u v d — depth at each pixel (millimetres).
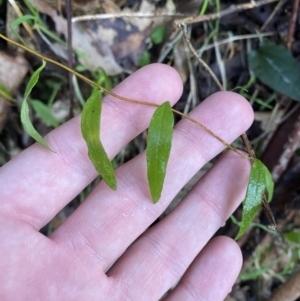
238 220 178
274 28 165
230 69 170
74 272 133
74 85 164
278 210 175
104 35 159
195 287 144
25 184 130
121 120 136
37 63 163
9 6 157
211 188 143
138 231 140
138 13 157
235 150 132
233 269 146
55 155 132
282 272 182
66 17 157
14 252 127
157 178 115
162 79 137
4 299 126
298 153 164
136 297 138
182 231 142
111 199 137
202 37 167
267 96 170
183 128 140
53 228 178
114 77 167
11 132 170
